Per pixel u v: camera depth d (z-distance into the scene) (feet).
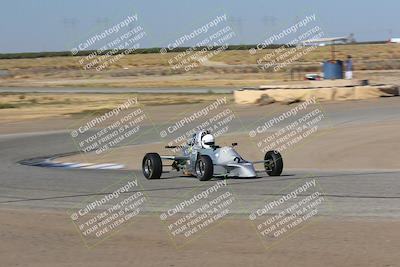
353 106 185.16
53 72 624.59
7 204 67.87
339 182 75.77
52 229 54.44
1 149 139.95
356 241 46.29
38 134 167.84
